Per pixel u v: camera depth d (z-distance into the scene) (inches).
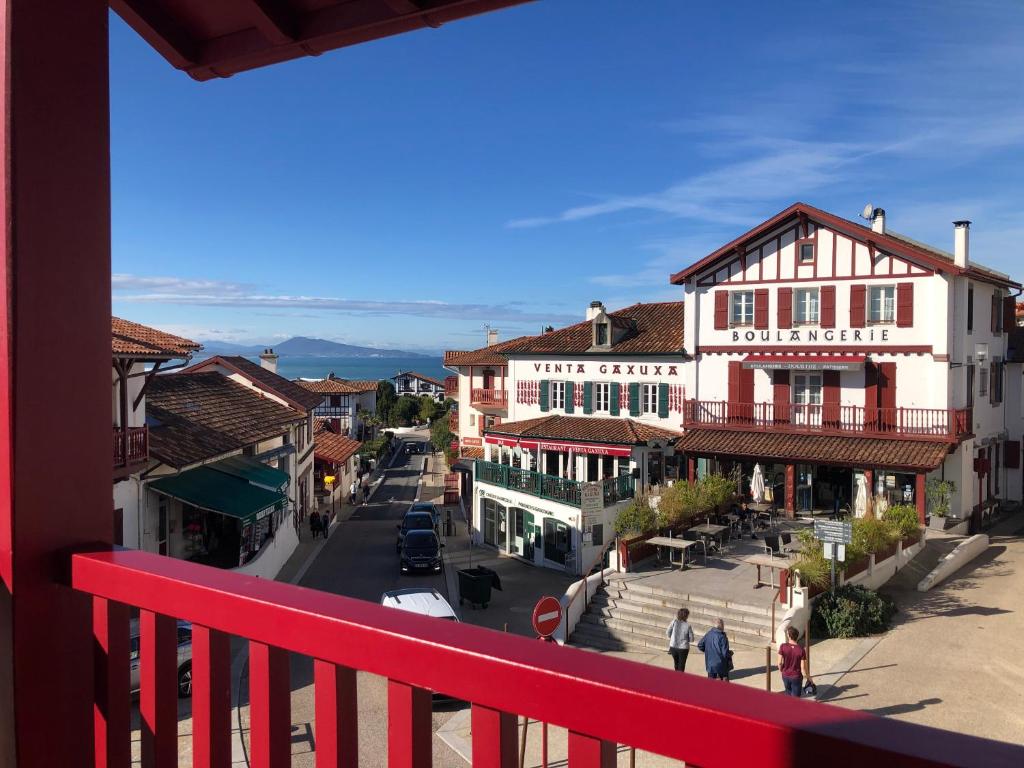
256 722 70.9
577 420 1507.1
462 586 999.0
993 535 1171.9
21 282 85.2
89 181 94.1
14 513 84.5
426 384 5403.5
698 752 46.3
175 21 119.1
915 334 1158.3
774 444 1226.0
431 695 62.2
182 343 1090.1
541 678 53.2
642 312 1641.2
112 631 87.5
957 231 1156.5
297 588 74.7
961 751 40.2
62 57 90.8
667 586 875.4
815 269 1242.6
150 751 81.7
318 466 1959.9
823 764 42.2
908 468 1096.2
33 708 85.6
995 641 697.6
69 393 90.7
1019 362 1391.5
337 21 110.7
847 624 729.6
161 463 871.1
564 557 1190.3
